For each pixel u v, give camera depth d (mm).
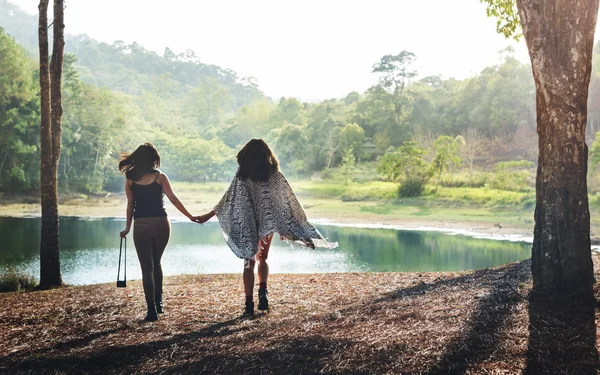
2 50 52469
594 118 69312
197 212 39469
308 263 16031
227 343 4203
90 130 63406
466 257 17344
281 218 5023
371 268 14883
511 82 85125
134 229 5195
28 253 18547
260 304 5305
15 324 5383
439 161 42781
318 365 3547
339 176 68750
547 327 3936
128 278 13281
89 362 4062
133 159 5156
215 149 83875
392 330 4113
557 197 4824
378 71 109562
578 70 4738
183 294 6535
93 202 51188
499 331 3904
